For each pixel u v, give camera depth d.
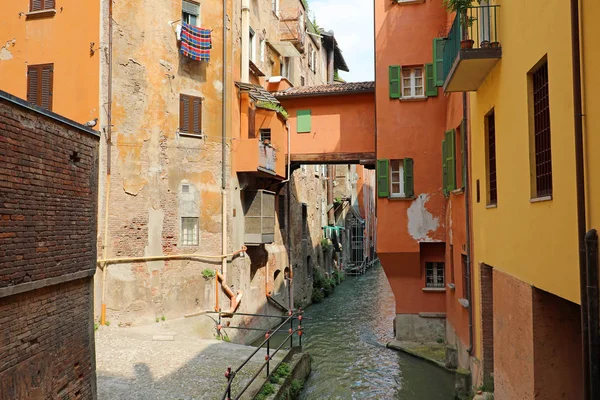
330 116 21.89
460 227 13.71
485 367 10.70
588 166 5.20
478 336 11.38
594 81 5.02
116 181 15.85
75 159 7.43
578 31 5.35
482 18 9.48
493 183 10.11
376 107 18.14
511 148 8.11
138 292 16.00
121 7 16.20
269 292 22.38
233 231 18.95
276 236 24.19
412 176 17.72
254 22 23.06
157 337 14.44
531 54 7.00
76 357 7.40
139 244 16.17
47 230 6.56
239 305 18.89
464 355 13.16
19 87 16.45
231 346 14.16
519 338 7.69
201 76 18.11
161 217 16.77
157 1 16.94
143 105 16.50
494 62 8.90
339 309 26.77
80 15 16.05
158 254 16.58
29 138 6.17
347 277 42.66
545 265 6.55
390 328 21.19
